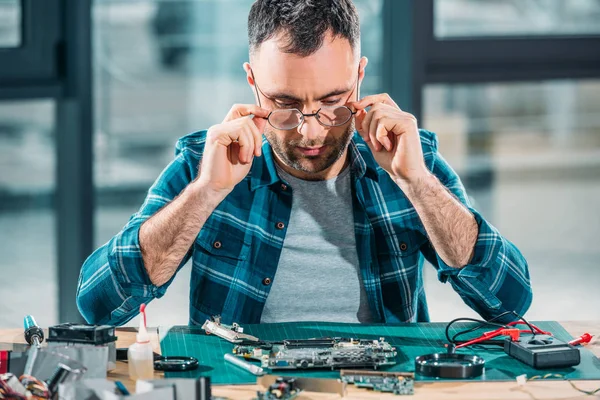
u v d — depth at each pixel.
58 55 3.29
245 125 1.92
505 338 1.84
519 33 3.37
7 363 1.56
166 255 1.97
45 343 1.82
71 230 3.46
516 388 1.59
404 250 2.16
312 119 1.94
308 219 2.14
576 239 5.52
